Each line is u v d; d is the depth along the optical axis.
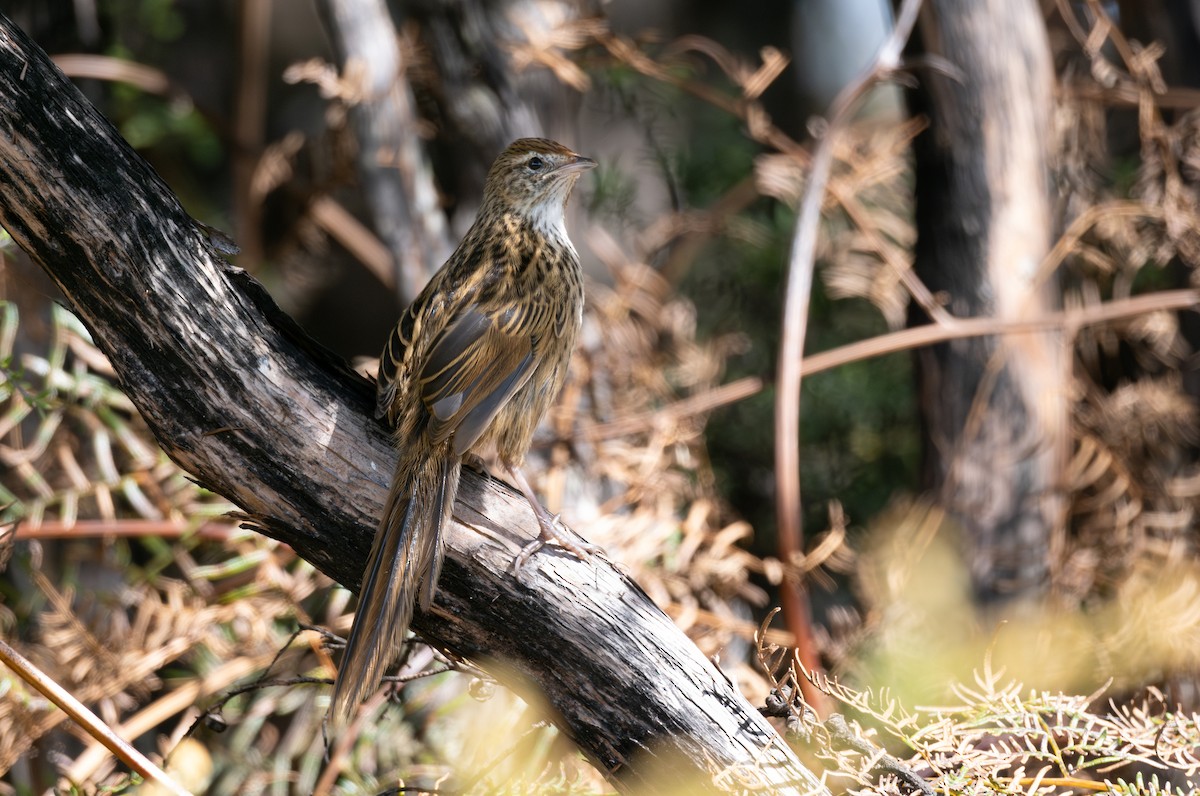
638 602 6.27
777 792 5.89
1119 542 10.70
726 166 14.10
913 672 8.86
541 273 8.09
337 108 11.87
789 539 9.32
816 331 13.39
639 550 9.29
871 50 17.50
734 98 13.22
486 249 8.20
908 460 13.00
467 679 8.77
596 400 10.95
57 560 9.92
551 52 11.21
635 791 6.33
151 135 12.90
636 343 11.72
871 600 10.24
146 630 9.07
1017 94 10.91
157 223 5.78
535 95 11.95
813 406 13.20
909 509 10.99
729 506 12.41
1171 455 11.53
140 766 6.34
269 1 16.30
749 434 13.09
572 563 6.23
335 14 11.08
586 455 10.26
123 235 5.70
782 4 17.64
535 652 6.23
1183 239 11.60
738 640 10.04
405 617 6.00
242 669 8.74
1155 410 11.37
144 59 15.10
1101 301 12.61
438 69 11.18
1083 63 13.23
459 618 6.26
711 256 14.14
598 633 6.14
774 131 12.34
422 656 8.64
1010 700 6.48
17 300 9.67
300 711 9.32
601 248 12.61
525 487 8.09
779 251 13.23
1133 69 11.67
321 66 11.10
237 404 5.96
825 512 12.85
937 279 11.18
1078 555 10.70
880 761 5.89
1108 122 13.62
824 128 11.33
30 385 8.84
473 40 11.10
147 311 5.78
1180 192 11.54
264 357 6.01
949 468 10.82
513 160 8.72
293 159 13.74
